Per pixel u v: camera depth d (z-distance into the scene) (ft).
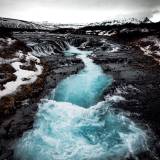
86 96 62.13
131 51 152.56
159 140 38.42
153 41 162.81
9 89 59.31
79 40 207.41
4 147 37.45
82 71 91.81
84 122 45.78
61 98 60.70
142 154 34.68
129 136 39.99
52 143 38.47
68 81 76.23
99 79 78.95
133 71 89.76
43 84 70.28
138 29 264.31
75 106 53.88
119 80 75.31
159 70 90.58
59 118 47.60
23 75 72.18
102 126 43.93
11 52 95.50
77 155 35.12
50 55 139.13
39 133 41.70
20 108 52.47
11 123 45.37
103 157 34.37
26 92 60.44
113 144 37.78
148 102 55.67
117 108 52.11
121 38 239.71
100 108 52.03
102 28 413.39
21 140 39.45
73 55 142.82
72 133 41.65
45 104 55.11
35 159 34.55
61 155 35.24
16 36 195.21
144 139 38.78
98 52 154.20
